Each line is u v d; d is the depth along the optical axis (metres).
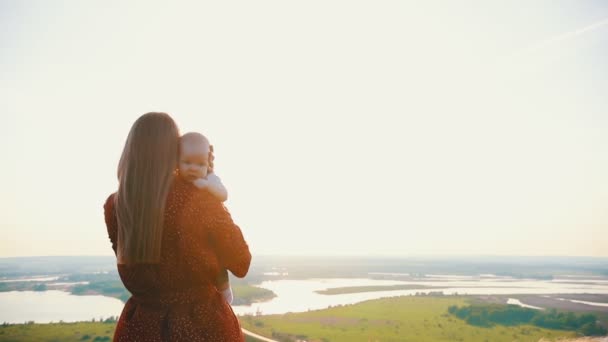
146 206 1.29
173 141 1.36
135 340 1.30
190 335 1.29
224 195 1.38
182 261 1.30
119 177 1.36
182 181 1.38
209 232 1.33
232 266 1.36
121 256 1.33
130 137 1.35
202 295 1.34
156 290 1.31
